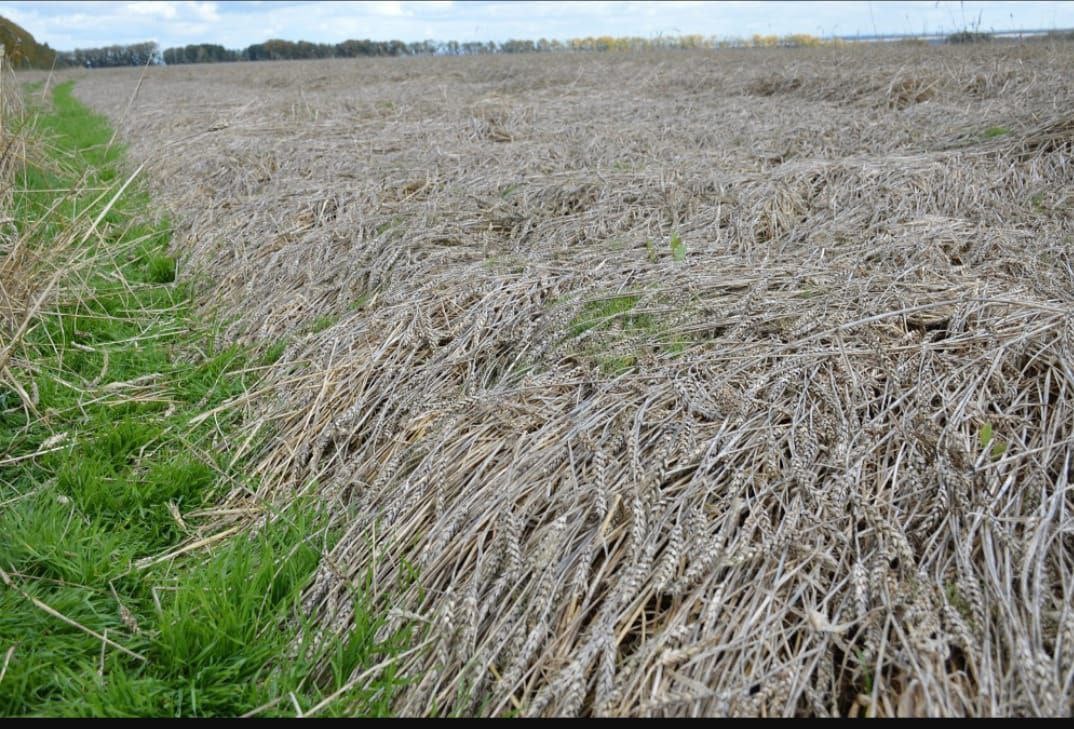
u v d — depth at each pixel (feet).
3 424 10.07
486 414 8.46
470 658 6.10
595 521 6.72
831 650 5.50
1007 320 8.75
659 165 18.84
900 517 6.37
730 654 5.50
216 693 6.25
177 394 11.21
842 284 10.29
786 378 7.87
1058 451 6.82
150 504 8.79
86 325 12.87
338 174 19.99
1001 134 18.47
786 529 6.20
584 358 9.02
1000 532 5.86
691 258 12.14
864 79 30.73
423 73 53.83
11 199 14.21
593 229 14.28
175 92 52.42
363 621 6.64
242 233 16.67
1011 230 12.60
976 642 5.25
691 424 7.43
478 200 16.15
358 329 11.19
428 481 7.86
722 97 32.96
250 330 12.96
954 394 7.55
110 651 6.71
